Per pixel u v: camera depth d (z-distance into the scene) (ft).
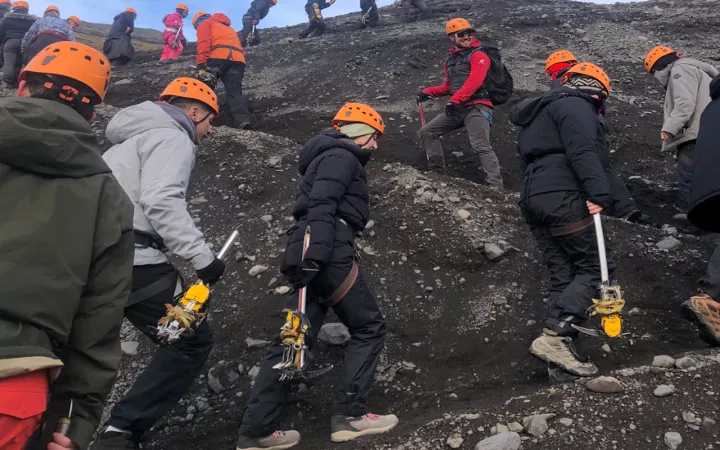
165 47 43.68
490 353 12.16
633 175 20.71
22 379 4.85
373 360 9.75
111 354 5.63
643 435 8.21
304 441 9.84
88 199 5.50
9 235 5.02
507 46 33.68
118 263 5.69
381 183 17.62
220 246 16.02
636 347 11.70
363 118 10.34
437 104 26.53
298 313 9.02
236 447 9.95
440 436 8.82
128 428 9.27
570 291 10.52
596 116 11.25
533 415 8.71
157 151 9.12
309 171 10.11
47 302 5.03
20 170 5.32
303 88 30.78
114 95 30.53
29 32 27.17
